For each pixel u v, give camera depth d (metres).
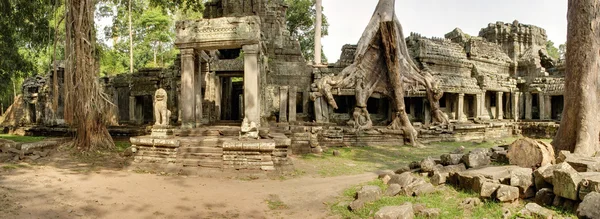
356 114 20.61
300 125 19.95
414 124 22.41
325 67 25.16
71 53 14.23
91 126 14.37
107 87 25.89
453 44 28.00
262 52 15.85
